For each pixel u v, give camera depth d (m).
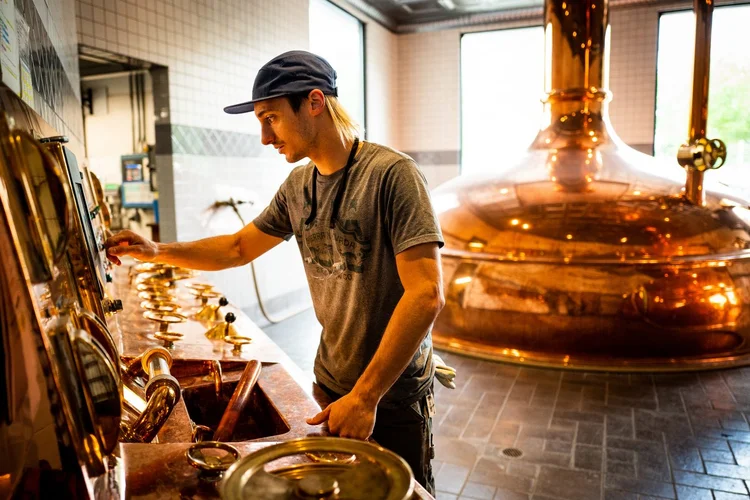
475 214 5.40
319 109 1.47
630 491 2.88
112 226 6.01
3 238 0.74
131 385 1.51
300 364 5.02
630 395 4.20
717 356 4.89
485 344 5.24
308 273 1.75
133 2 4.80
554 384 4.44
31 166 0.71
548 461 3.20
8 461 0.77
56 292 0.88
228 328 2.20
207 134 5.81
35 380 0.75
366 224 1.52
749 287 4.82
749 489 2.88
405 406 1.72
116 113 5.93
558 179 5.35
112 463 0.94
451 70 10.66
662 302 4.65
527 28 10.17
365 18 9.66
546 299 4.87
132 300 2.89
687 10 9.35
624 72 9.75
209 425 1.72
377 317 1.59
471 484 2.96
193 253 1.90
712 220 4.93
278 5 6.88
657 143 9.84
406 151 11.17
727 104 10.73
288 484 0.81
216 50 5.88
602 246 4.79
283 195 1.87
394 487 0.78
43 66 2.14
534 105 11.68
